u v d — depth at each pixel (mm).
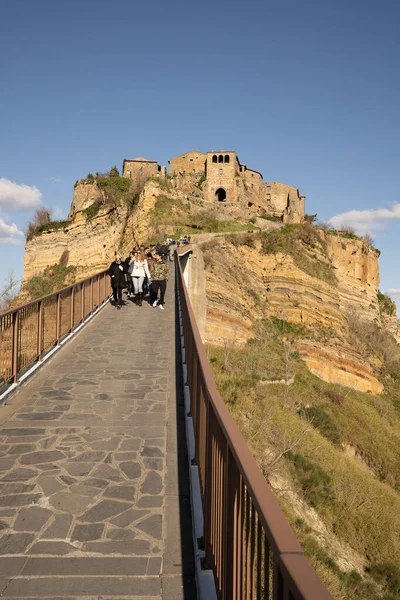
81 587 3398
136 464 5445
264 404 24641
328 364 44062
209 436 3787
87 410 7297
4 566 3598
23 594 3312
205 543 3639
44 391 8258
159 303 18547
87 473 5188
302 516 16406
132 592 3375
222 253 44406
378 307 69438
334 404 34219
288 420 23828
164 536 4051
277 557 1583
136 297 19719
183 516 4379
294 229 52594
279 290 47375
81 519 4273
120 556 3766
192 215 59906
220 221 61344
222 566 2938
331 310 48781
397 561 16078
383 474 28672
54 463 5426
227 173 85562
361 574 14953
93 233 65312
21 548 3824
